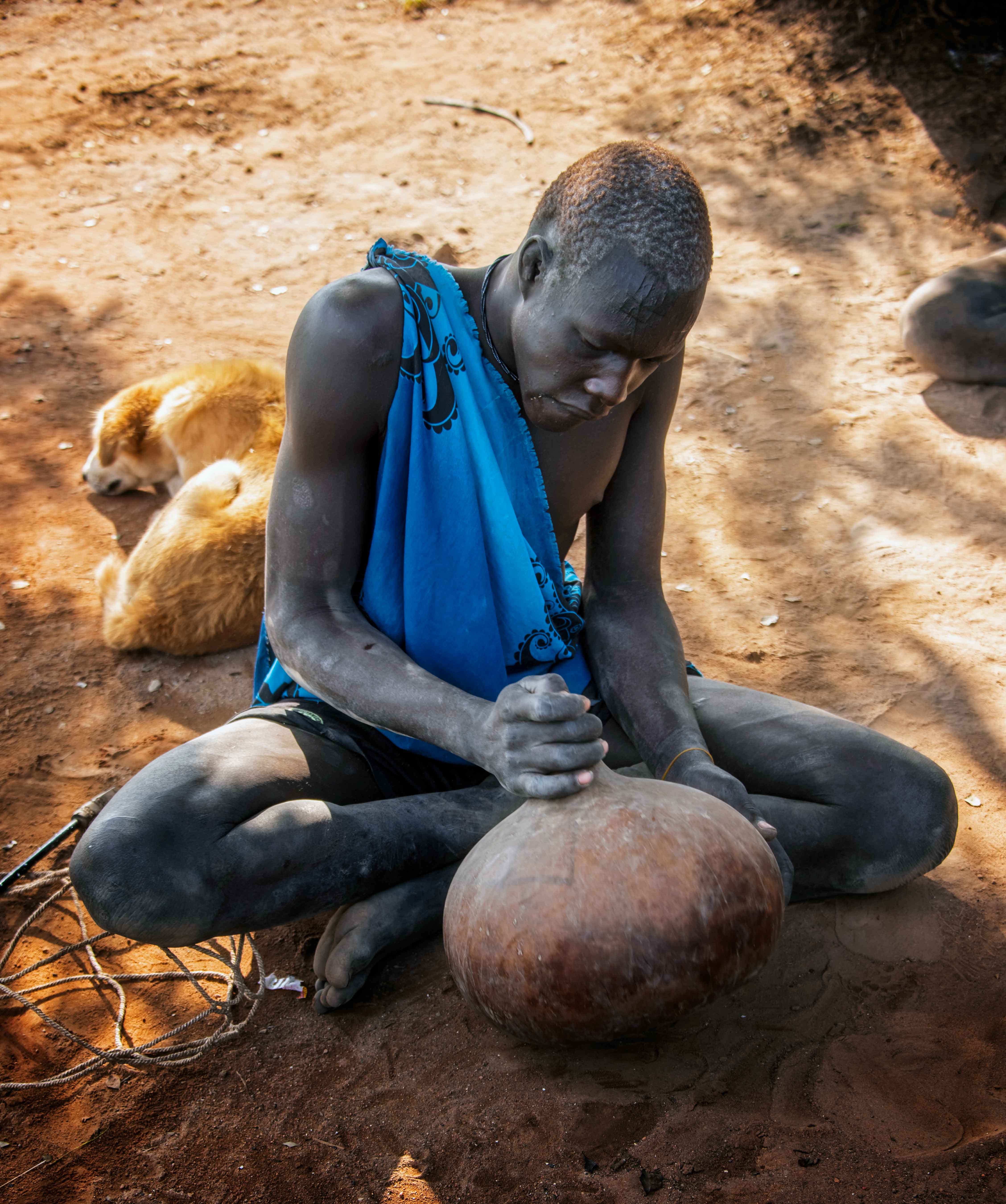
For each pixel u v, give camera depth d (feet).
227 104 29.45
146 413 15.85
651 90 29.43
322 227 24.27
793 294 21.76
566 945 6.36
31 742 11.62
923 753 11.16
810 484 16.37
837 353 19.90
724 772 7.72
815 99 28.17
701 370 19.51
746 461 17.01
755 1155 7.01
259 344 20.03
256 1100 7.63
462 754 6.91
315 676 7.55
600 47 31.50
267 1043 8.11
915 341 18.94
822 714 9.24
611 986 6.34
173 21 34.01
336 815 7.74
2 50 32.17
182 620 12.87
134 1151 7.31
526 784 6.45
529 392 6.88
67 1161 7.23
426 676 7.30
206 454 15.47
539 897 6.44
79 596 14.11
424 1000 8.39
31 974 8.87
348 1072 7.82
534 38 32.30
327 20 33.91
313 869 7.61
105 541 15.21
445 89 30.01
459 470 7.66
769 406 18.45
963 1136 7.14
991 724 11.57
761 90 28.71
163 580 12.87
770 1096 7.52
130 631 12.94
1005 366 18.20
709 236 6.37
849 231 23.88
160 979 8.83
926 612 13.52
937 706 11.87
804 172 26.05
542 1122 7.31
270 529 7.88
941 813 8.63
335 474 7.63
